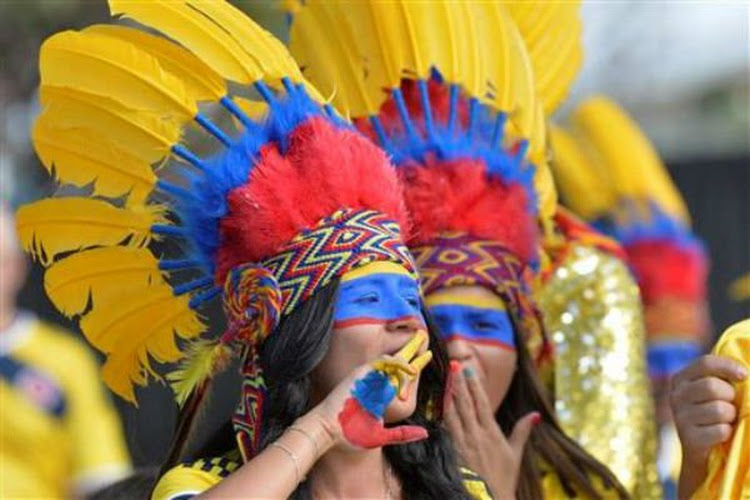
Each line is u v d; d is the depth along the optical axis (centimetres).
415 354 697
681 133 2220
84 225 762
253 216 714
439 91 896
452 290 870
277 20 1436
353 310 700
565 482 920
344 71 884
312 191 718
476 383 862
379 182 728
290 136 733
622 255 1028
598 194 1386
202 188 733
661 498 976
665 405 1262
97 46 754
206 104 776
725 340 785
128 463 1298
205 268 744
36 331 1251
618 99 2106
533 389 902
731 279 1945
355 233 708
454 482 734
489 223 880
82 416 1245
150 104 748
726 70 2241
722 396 769
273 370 700
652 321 1315
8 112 1580
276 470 659
